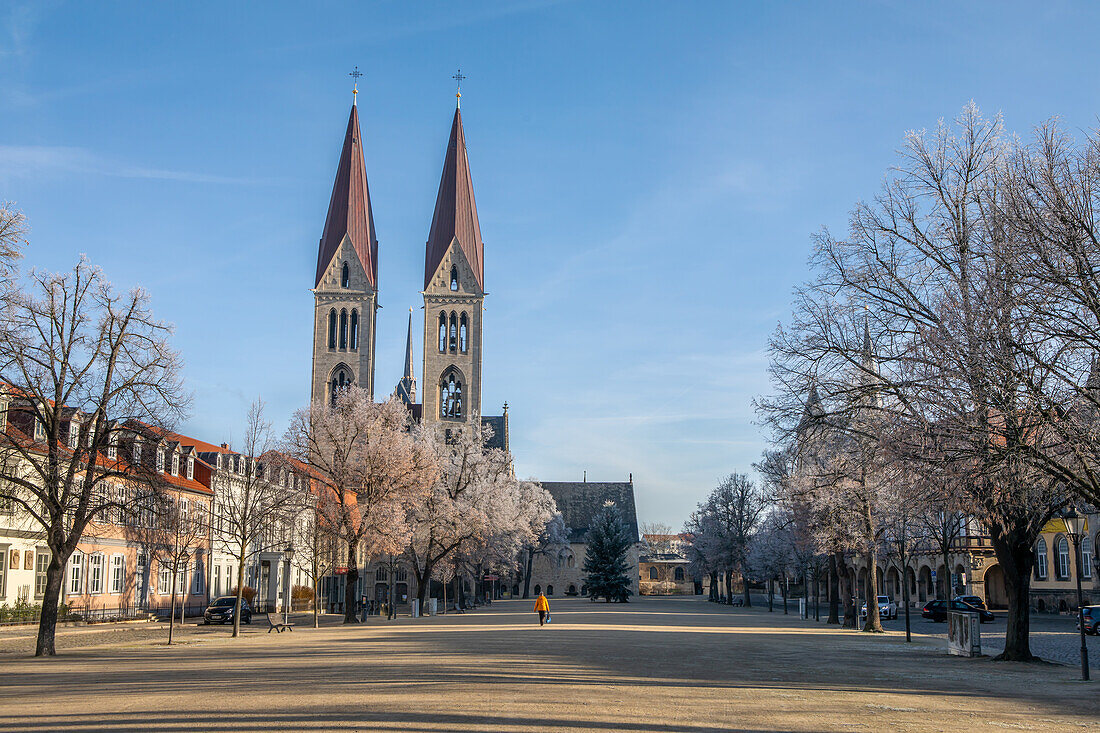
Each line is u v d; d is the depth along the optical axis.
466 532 73.50
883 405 27.86
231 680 22.28
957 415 22.78
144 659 30.36
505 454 84.69
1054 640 44.62
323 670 24.83
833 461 40.25
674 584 186.12
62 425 40.28
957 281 24.62
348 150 114.88
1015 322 21.77
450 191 117.00
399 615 74.81
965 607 65.06
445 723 14.83
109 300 33.91
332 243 112.44
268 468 55.53
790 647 37.22
